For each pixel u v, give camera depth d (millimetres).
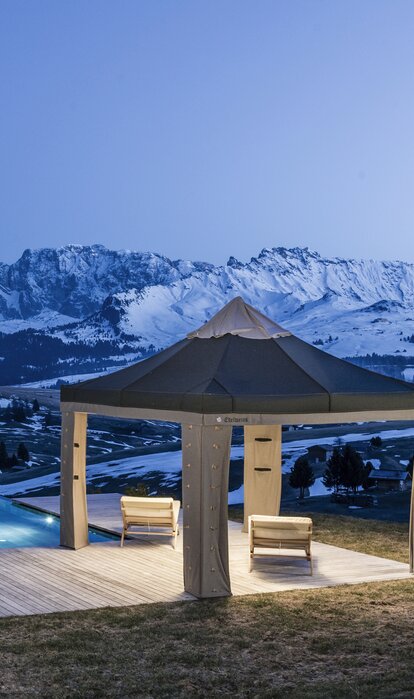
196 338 10531
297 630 7398
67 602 8305
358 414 9117
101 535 12711
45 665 6355
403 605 8305
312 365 9945
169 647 6859
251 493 12531
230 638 7133
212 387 8805
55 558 10586
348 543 11867
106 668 6312
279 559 10602
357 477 52875
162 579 9398
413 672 6277
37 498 16234
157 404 9109
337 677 6164
